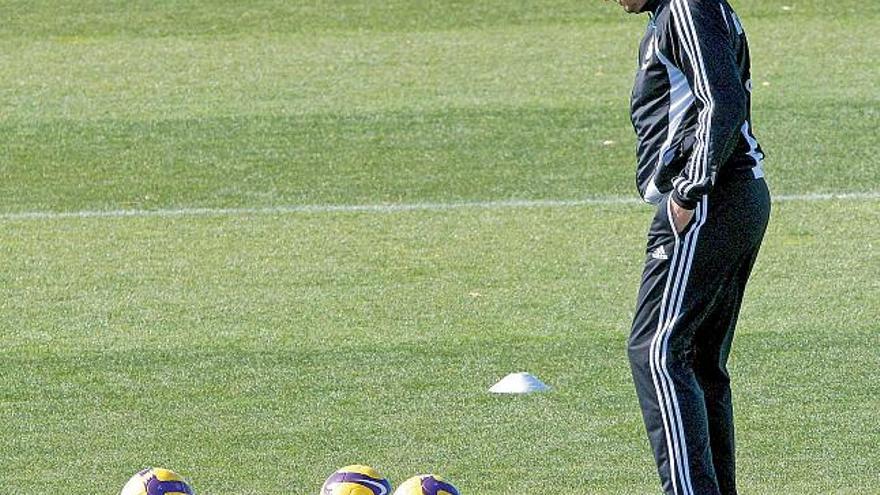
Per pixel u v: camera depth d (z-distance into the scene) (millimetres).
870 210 42750
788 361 29609
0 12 75625
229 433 26188
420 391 28266
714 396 21125
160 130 54438
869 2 72625
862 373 28734
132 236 42000
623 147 50719
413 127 53875
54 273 38156
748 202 19922
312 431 26203
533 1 75062
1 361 30734
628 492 22938
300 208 44812
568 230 41500
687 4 19328
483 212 43750
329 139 52719
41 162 50875
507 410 27094
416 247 40062
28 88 61344
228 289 36312
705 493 20203
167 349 31422
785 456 24469
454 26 70812
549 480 23547
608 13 72188
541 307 34125
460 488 23250
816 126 52406
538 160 49562
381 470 24188
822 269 36750
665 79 20000
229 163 50188
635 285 35875
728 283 20281
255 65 64500
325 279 37062
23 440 25953
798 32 67312
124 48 68250
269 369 29891
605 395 27812
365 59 64938
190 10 75625
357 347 31266
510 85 59750
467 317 33438
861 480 23281
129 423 26797
